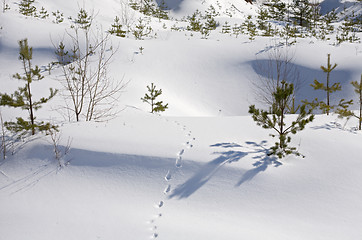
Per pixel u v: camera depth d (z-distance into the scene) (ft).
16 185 14.10
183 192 13.61
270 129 19.51
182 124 20.92
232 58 47.16
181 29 74.18
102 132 18.66
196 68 44.93
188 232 10.99
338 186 13.39
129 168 15.15
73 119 23.11
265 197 13.03
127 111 25.90
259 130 19.43
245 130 19.52
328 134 18.29
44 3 66.54
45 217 12.02
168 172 14.85
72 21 61.57
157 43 52.29
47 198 13.28
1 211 12.36
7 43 43.65
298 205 12.47
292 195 13.05
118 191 13.79
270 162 15.28
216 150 16.38
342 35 60.18
